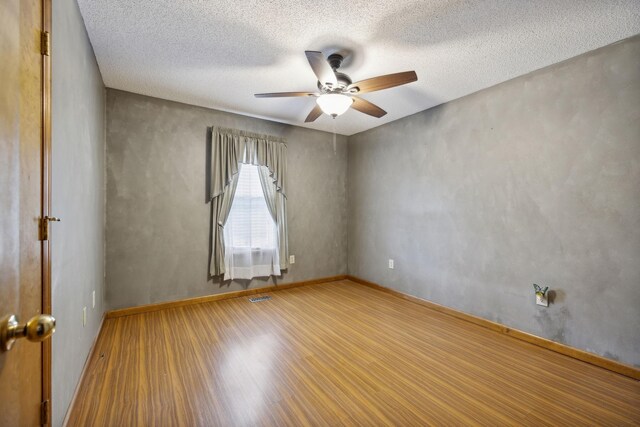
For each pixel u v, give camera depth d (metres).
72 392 1.61
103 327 2.70
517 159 2.62
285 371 2.02
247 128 3.78
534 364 2.15
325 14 1.85
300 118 3.87
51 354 1.19
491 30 1.99
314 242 4.39
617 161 2.07
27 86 0.92
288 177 4.14
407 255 3.70
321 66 1.93
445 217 3.25
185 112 3.36
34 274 0.97
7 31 0.75
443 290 3.26
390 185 3.96
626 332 2.03
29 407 0.94
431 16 1.86
